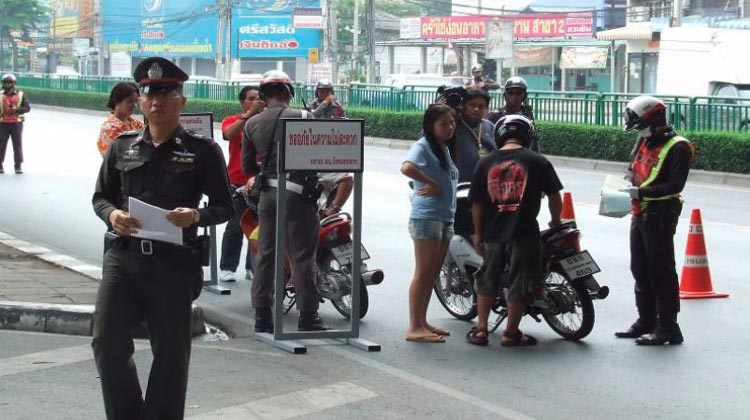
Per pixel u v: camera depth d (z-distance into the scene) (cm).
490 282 837
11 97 2125
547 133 2570
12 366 734
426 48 6391
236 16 7269
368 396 690
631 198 845
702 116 2298
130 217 527
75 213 1595
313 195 842
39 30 9012
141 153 545
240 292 1050
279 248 816
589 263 845
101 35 7769
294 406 662
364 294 934
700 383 738
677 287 850
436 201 841
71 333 834
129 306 538
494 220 827
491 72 5731
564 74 5412
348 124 804
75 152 2655
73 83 5362
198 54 7500
